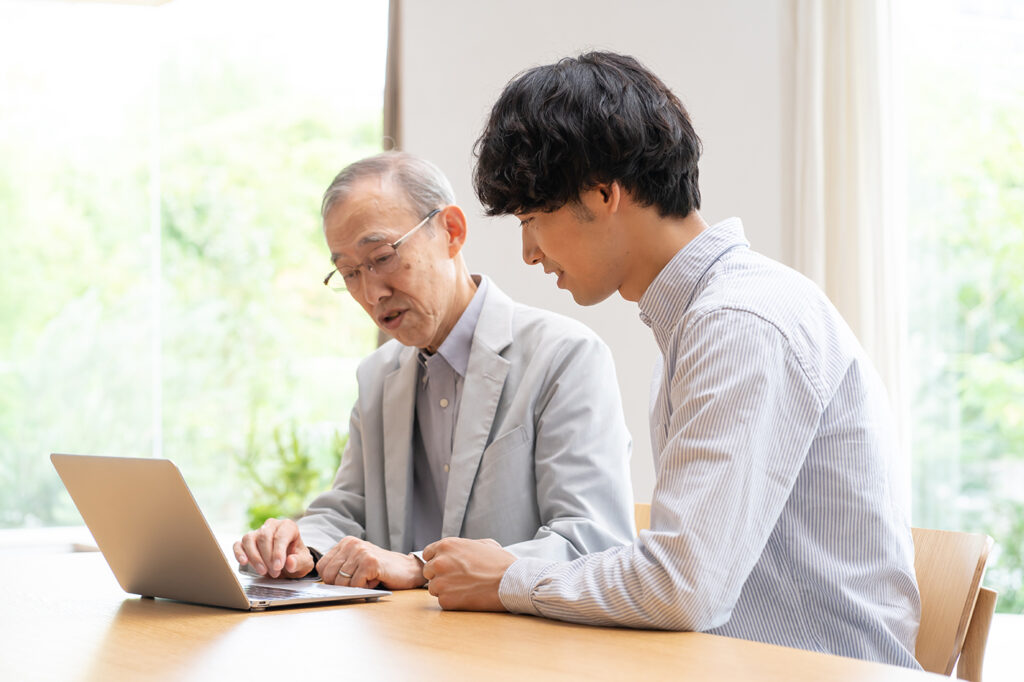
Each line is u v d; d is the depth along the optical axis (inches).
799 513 49.1
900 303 122.8
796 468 46.1
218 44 230.1
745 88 130.6
